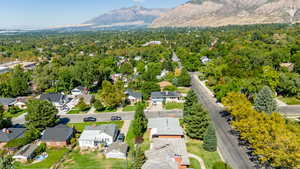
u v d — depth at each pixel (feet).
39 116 163.43
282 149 100.89
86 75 277.44
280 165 105.09
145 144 148.87
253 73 237.25
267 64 318.45
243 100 166.09
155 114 201.67
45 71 297.53
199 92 260.42
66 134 154.81
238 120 143.74
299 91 217.56
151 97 233.96
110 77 331.77
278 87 224.12
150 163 110.52
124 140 156.25
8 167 100.94
